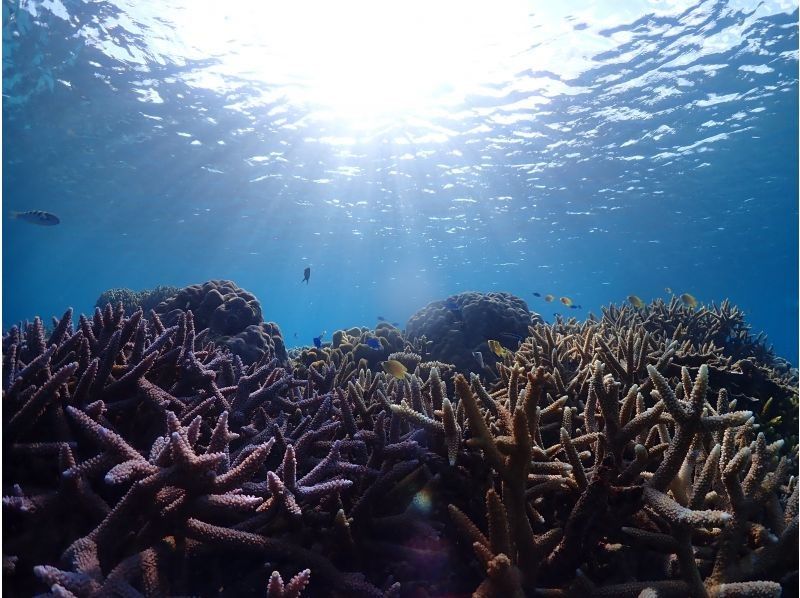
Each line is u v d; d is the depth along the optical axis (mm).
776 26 2213
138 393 470
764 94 2732
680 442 353
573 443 447
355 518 433
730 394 982
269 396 552
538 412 364
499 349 1146
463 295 1652
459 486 449
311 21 2180
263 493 392
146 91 2709
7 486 356
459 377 369
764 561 346
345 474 464
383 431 481
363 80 2627
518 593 330
